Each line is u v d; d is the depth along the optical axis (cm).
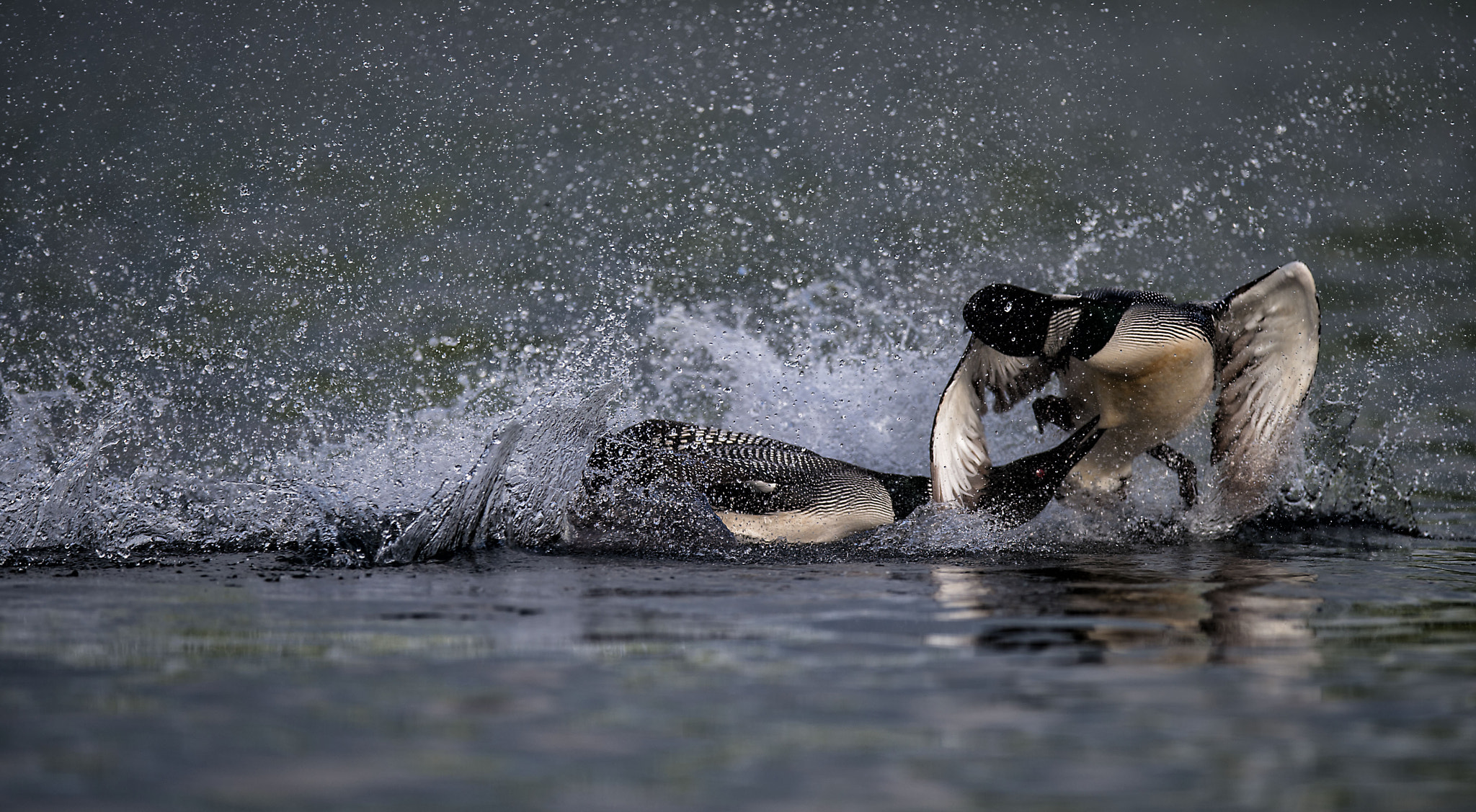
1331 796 1023
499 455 2319
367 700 1255
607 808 987
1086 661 1420
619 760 1088
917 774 1062
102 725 1173
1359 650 1479
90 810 974
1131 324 2475
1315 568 2109
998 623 1625
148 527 2270
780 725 1183
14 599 1767
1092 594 1839
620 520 2330
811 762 1088
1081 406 2678
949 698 1269
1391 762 1096
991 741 1141
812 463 2495
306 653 1438
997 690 1298
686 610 1702
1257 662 1419
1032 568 2089
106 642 1492
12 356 3522
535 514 2311
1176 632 1573
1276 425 2645
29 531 2198
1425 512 2723
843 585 1912
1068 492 2614
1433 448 3275
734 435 2534
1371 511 2709
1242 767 1083
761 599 1786
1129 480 2678
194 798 1000
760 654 1441
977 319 2506
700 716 1206
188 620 1625
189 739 1137
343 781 1037
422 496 2417
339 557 2123
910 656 1440
